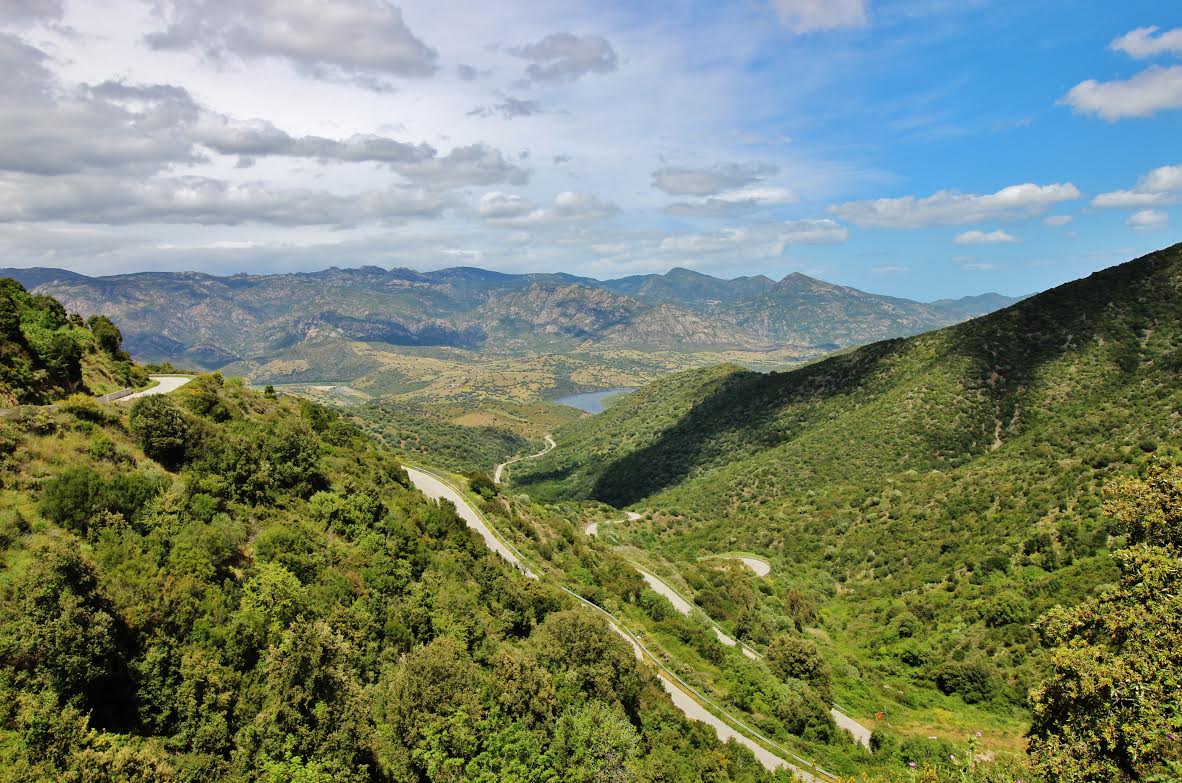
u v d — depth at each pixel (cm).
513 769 2795
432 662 2942
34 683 1975
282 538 3612
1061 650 2077
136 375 6203
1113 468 8381
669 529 14250
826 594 9644
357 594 3697
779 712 5406
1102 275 14462
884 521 10806
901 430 13588
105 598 2300
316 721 2452
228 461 3997
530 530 8106
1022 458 10344
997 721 5575
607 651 4178
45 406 3612
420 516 5584
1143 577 2209
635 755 3488
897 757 4891
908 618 7700
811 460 14550
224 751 2308
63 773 1766
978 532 8862
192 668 2406
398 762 2705
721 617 7869
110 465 3369
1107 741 1792
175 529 3084
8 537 2461
